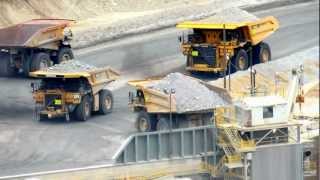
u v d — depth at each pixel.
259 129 78.19
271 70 96.69
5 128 81.94
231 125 78.50
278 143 78.62
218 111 79.94
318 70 102.06
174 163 77.94
